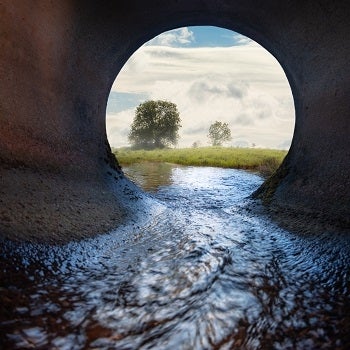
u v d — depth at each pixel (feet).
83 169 19.33
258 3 19.80
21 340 7.21
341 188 15.52
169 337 7.81
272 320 8.62
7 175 12.76
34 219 12.30
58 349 7.13
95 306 8.91
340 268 11.50
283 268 12.11
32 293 8.98
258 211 20.98
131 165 56.13
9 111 13.60
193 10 23.20
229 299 9.63
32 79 15.17
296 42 20.02
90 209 16.26
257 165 55.93
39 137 15.64
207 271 11.51
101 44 21.52
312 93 20.01
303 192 18.66
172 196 27.55
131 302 9.27
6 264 9.55
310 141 19.88
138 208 20.80
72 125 19.39
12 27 13.42
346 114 16.25
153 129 135.33
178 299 9.54
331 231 14.24
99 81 23.18
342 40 15.88
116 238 14.99
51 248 11.59
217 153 78.64
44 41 15.79
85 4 17.83
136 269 11.62
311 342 7.76
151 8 21.58
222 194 29.22
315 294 10.05
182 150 95.61
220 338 7.86
